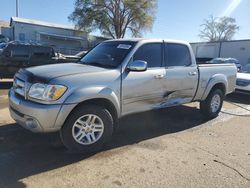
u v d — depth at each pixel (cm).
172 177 366
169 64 539
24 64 1076
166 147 469
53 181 342
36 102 386
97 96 413
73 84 396
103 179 353
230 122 649
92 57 520
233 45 3688
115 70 447
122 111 462
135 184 345
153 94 502
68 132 404
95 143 431
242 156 446
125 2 4553
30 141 460
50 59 1129
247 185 356
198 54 4144
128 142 484
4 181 337
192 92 589
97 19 4641
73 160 400
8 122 553
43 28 4547
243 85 982
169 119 646
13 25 4378
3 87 1012
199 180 362
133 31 4831
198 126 603
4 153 412
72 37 4731
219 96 673
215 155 445
